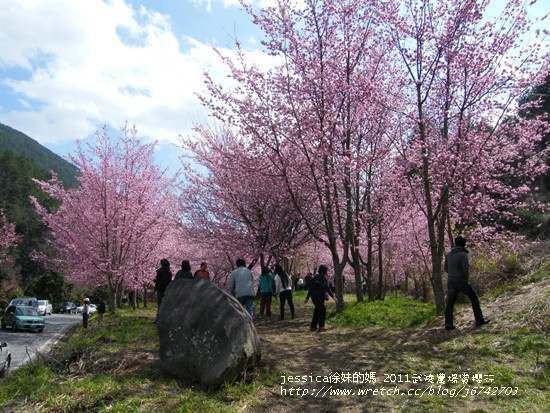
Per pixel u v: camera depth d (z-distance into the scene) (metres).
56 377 5.88
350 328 9.97
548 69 9.87
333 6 11.48
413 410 4.39
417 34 10.05
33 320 21.11
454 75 10.34
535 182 18.80
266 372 5.86
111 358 6.73
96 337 10.62
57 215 20.83
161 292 10.98
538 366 5.25
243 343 5.48
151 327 11.37
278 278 12.92
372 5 10.96
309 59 11.74
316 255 28.34
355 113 12.27
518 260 10.84
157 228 20.91
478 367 5.54
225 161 14.92
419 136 11.01
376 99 11.57
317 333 9.43
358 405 4.67
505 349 6.07
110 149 19.73
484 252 11.89
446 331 7.70
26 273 56.97
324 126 11.51
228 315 5.70
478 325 7.51
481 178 11.28
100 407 4.55
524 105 10.98
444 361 6.02
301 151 12.77
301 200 14.97
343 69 12.17
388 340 7.84
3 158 65.56
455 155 10.06
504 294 8.85
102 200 18.72
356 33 12.00
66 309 47.91
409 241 18.95
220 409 4.50
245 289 9.64
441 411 4.32
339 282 12.68
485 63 9.96
